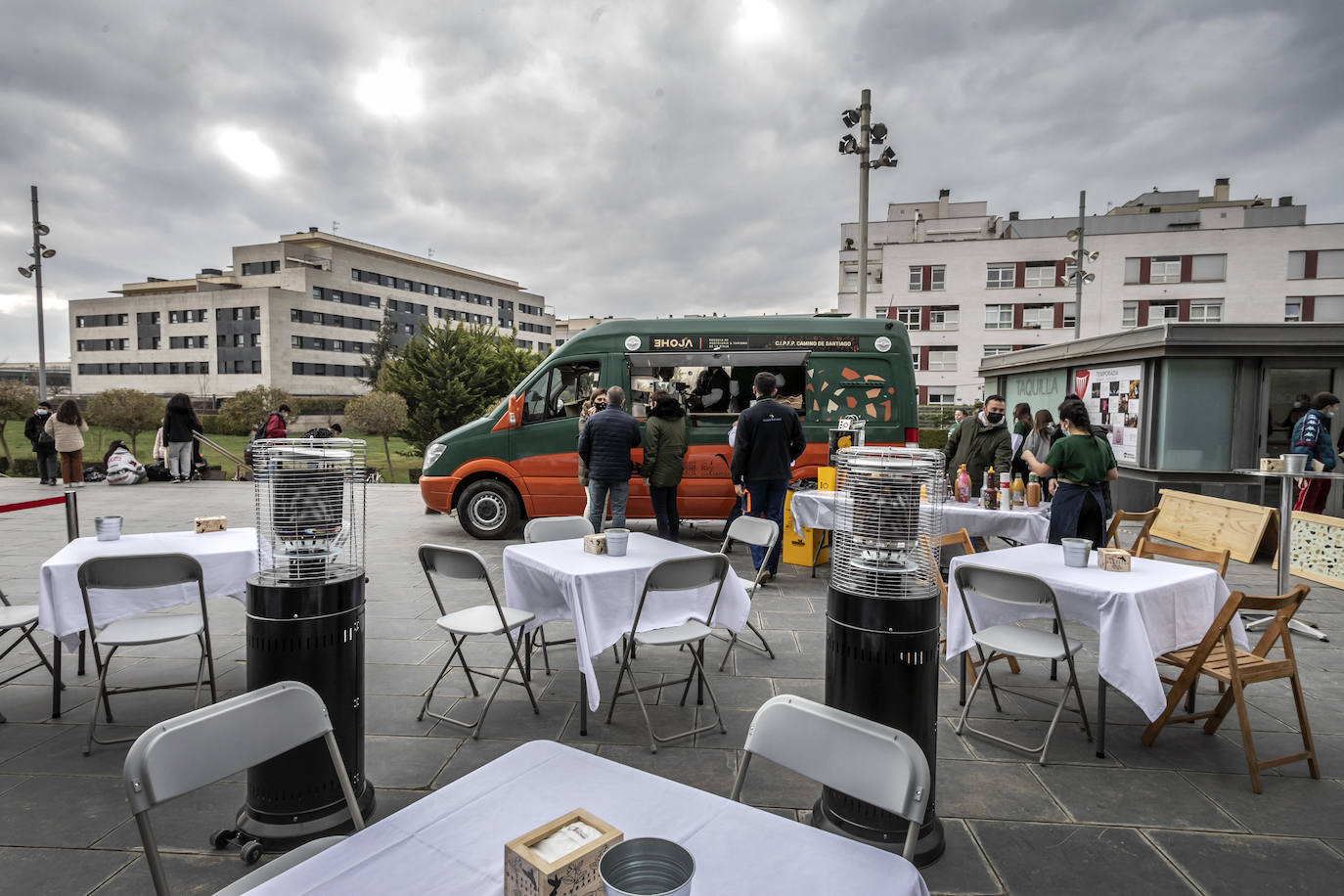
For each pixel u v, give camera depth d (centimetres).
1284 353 1038
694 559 394
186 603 422
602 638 388
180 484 1667
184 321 7825
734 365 948
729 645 514
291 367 7488
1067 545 410
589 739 386
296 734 200
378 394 3116
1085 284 4569
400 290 8769
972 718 420
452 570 412
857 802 285
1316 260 4312
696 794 171
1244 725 338
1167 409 1096
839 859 148
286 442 314
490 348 3391
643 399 955
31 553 877
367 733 390
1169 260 4491
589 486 812
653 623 413
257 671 287
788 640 554
